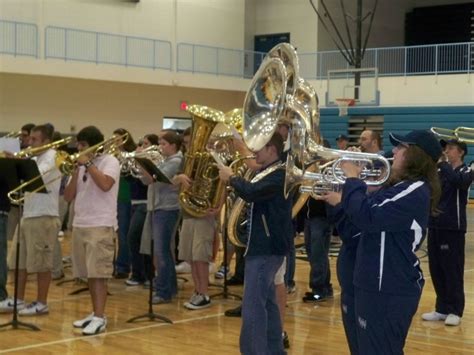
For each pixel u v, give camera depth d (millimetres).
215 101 23656
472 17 25734
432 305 7684
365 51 22328
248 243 4801
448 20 26266
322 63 23078
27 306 7027
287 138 4723
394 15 26562
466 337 6402
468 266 10688
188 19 22484
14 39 18484
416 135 3791
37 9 19000
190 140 6344
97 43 20203
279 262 4836
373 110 21594
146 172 6895
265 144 4504
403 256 3678
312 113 4832
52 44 19219
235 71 23406
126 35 20969
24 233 6820
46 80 19469
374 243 3707
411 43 26750
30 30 18766
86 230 6309
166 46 21797
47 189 6559
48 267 6863
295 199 5012
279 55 4734
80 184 6352
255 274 4754
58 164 6172
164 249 7555
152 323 6758
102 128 20734
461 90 20375
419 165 3744
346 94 22109
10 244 9930
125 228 8875
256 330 4746
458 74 20438
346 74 22078
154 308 7363
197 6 22703
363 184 3727
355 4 25203
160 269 7598
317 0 24094
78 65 19453
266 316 4801
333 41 24500
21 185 6078
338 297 8062
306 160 4051
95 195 6316
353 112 21906
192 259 7363
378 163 3984
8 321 6707
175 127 22547
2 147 6469
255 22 25547
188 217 6875
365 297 3719
